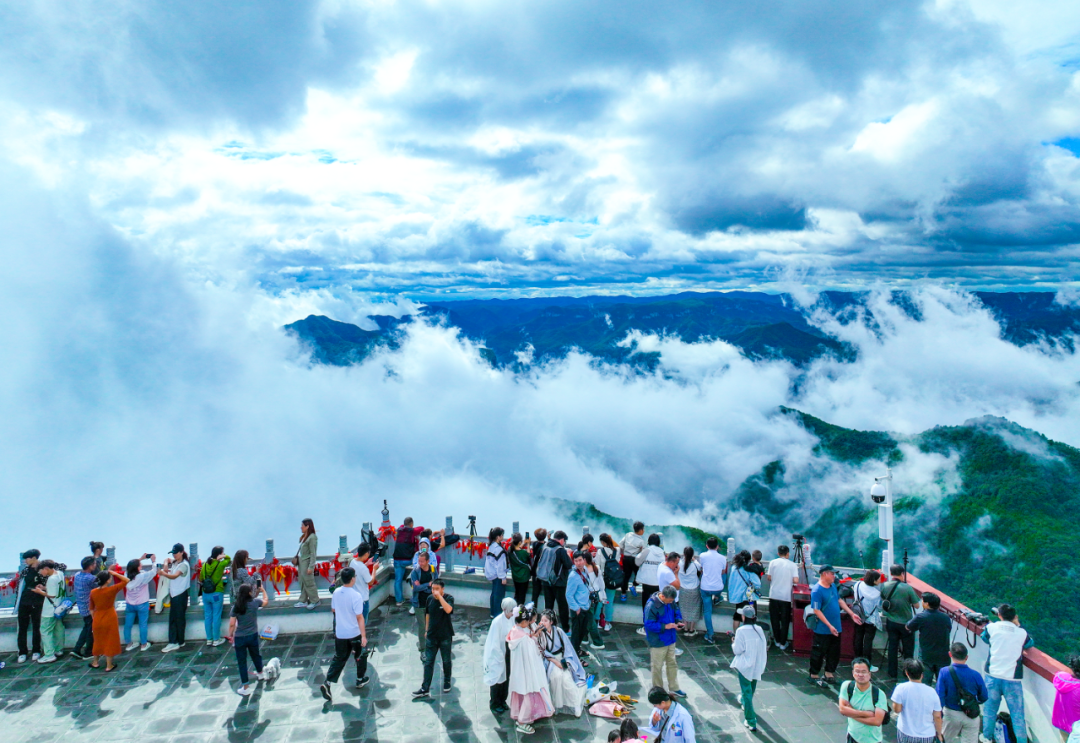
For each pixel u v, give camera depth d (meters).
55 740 9.12
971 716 7.76
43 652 11.37
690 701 9.98
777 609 11.58
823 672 10.57
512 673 9.34
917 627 9.38
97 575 11.18
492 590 12.60
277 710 9.84
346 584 10.15
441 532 14.68
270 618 12.52
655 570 12.41
